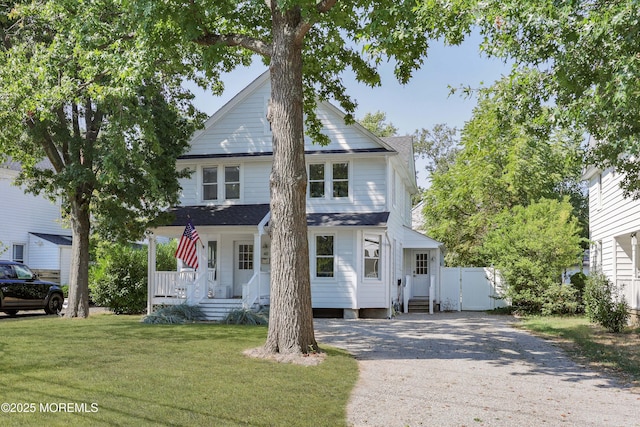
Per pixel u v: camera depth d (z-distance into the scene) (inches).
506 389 384.8
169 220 839.7
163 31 546.9
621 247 886.4
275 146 485.1
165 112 791.1
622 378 426.3
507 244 950.4
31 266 1268.5
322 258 915.4
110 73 574.6
